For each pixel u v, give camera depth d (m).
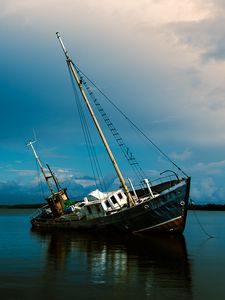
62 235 50.00
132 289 20.67
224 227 74.69
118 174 48.53
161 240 42.75
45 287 21.00
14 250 35.59
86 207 51.75
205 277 23.70
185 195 44.53
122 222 46.91
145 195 50.41
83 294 19.70
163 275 24.05
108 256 31.62
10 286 21.19
